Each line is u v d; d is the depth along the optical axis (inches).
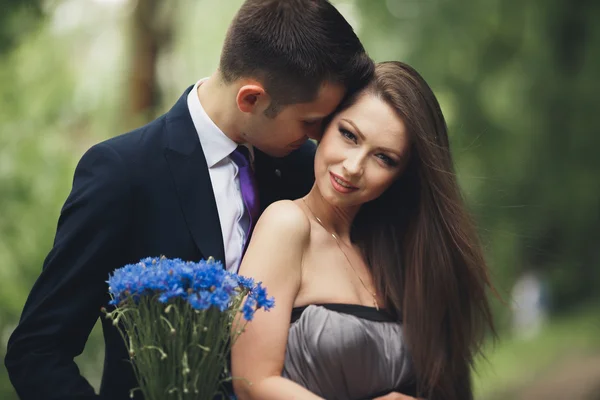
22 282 219.1
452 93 436.1
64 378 94.0
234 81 102.3
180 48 362.3
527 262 533.6
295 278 100.3
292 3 100.3
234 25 103.0
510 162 469.1
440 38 438.6
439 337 110.7
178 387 80.7
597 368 470.0
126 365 101.3
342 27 101.6
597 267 563.5
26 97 244.1
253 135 104.1
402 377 105.4
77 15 318.3
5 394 206.7
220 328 81.2
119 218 97.7
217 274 80.6
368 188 102.0
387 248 112.0
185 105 106.0
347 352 99.9
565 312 632.4
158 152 102.0
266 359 95.5
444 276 110.3
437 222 110.0
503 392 434.6
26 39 241.1
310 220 106.6
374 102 101.7
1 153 229.6
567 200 510.9
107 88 318.3
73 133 273.0
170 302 79.7
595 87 499.2
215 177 104.4
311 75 98.7
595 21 499.8
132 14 317.7
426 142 103.9
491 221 205.0
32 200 226.5
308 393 94.5
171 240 100.3
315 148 121.6
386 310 108.9
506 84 480.1
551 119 502.6
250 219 105.0
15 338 95.8
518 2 465.7
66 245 96.4
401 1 443.8
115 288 80.3
